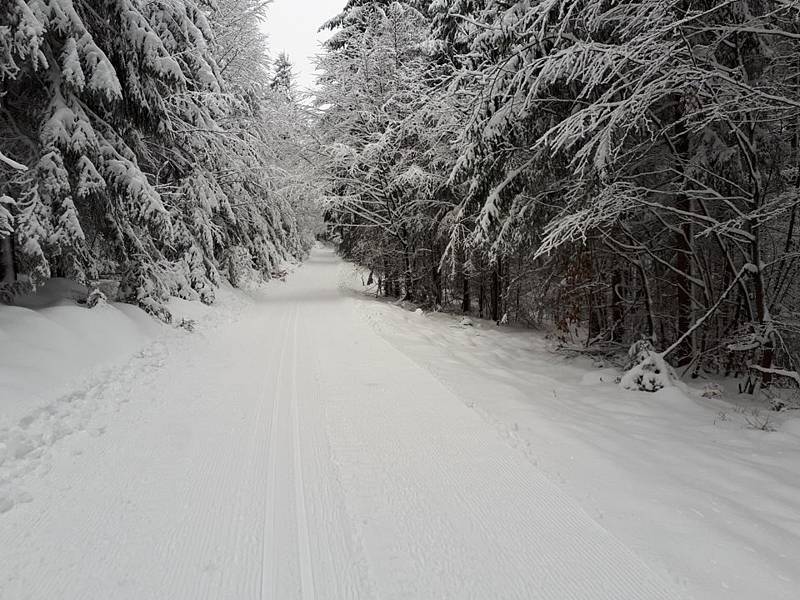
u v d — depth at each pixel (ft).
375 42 62.49
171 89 35.45
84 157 28.40
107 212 32.58
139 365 27.71
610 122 21.15
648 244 34.45
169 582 10.43
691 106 23.30
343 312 53.72
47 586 10.26
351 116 64.80
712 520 12.47
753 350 30.45
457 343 40.42
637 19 21.21
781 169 30.30
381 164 61.87
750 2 23.93
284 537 12.03
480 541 11.85
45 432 17.69
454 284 70.79
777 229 31.22
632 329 44.83
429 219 56.08
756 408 23.35
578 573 10.65
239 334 40.50
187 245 50.55
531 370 31.24
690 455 16.65
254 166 63.52
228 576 10.62
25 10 23.36
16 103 30.68
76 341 26.89
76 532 12.16
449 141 45.68
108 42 31.37
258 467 15.72
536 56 27.30
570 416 20.83
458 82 35.19
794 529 12.03
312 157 67.87
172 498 13.80
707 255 34.50
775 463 16.08
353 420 19.94
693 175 27.63
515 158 32.45
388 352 32.94
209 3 45.52
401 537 12.02
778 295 33.47
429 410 21.12
